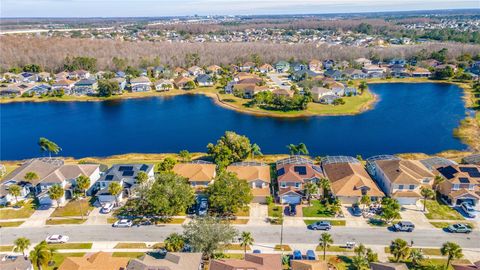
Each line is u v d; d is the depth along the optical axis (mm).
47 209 78062
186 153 100500
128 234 69000
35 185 83062
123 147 120625
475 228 69250
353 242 64875
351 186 79062
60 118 154875
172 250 60688
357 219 72688
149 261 55125
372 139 123312
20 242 57750
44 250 55438
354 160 94188
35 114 160750
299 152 106312
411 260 60125
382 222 71562
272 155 109312
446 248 56750
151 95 189000
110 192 76750
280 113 153000
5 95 187000
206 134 131375
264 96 161875
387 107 160000
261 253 60500
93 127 142250
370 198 77812
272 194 82125
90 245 65812
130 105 173125
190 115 154750
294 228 70125
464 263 59281
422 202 78438
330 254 62219
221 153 96438
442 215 73562
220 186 74250
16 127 143625
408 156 108000
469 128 130375
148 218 74188
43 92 190625
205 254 60531
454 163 90438
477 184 78062
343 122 141125
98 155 113875
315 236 67625
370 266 56000
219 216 74125
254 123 142000
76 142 126250
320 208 76812
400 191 78500
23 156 114562
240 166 89000
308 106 161250
